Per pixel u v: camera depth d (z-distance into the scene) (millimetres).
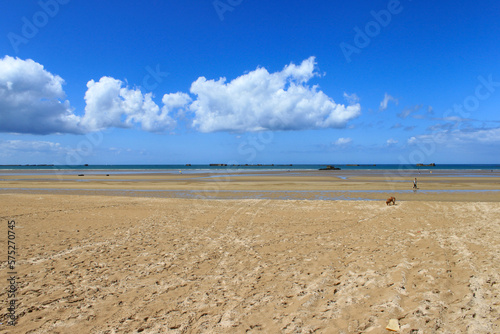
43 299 5469
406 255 7602
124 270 6973
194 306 5148
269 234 10359
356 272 6539
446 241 8820
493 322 4254
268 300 5305
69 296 5602
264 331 4293
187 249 8641
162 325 4535
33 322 4645
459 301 4938
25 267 7191
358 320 4512
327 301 5191
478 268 6395
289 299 5320
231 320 4637
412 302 4984
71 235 10383
